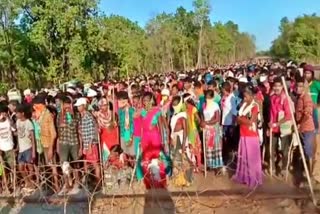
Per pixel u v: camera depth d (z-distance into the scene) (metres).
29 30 33.56
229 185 9.16
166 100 11.36
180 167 9.16
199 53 60.81
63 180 9.00
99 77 38.53
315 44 61.78
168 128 9.80
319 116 10.42
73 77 34.25
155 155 8.43
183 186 9.05
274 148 10.15
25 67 33.62
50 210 8.38
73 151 9.30
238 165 9.26
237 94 10.82
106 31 37.94
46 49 33.75
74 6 32.75
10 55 32.28
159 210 8.03
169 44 57.91
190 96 10.58
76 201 8.58
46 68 34.16
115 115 10.26
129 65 42.00
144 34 57.62
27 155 9.34
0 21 31.92
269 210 7.84
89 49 34.81
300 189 8.66
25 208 8.55
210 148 9.95
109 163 9.10
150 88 13.76
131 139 9.65
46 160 9.46
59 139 9.30
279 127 9.77
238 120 9.22
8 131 9.31
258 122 9.49
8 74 33.12
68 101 9.29
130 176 8.96
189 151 9.94
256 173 8.98
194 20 61.62
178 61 62.16
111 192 8.75
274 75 12.75
